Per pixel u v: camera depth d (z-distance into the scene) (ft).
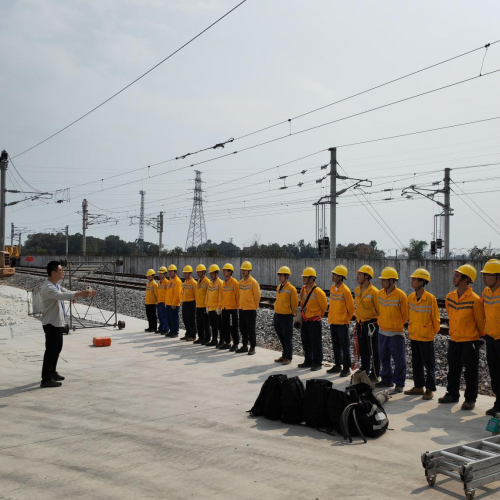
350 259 103.50
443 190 96.27
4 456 18.19
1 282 141.28
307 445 19.29
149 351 39.93
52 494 15.12
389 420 22.36
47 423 21.95
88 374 31.68
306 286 33.58
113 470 16.88
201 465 17.26
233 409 24.09
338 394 20.85
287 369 33.35
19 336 47.62
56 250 398.01
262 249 137.08
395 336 27.71
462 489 15.57
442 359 37.06
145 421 22.17
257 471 16.74
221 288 40.70
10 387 28.58
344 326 31.27
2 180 108.17
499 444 17.71
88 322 58.08
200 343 43.70
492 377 22.95
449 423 21.86
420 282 26.23
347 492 15.17
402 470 16.89
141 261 182.91
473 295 24.17
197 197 216.33
